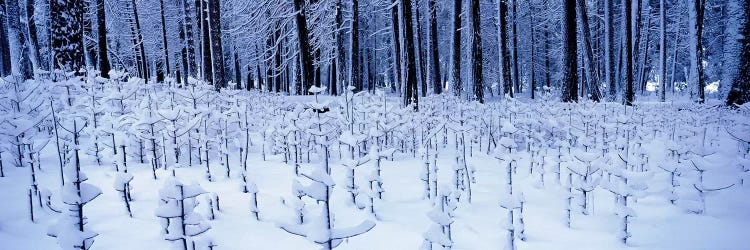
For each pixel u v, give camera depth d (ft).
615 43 91.50
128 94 15.66
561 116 22.44
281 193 11.94
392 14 34.96
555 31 91.71
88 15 41.16
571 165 10.55
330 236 5.76
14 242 8.02
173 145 13.50
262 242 8.65
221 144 14.93
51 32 25.55
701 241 9.18
